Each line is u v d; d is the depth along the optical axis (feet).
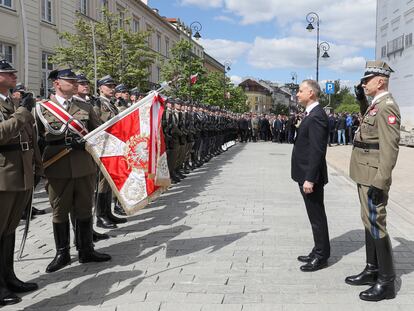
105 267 17.38
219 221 24.27
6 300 14.17
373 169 14.47
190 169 47.32
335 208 28.12
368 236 15.14
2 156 14.01
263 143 102.27
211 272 16.58
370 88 14.48
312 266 16.66
